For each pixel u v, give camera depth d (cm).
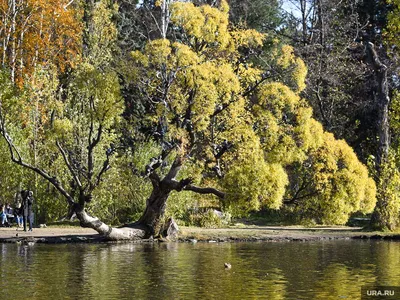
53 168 3891
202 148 3130
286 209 4309
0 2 4750
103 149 3925
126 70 3145
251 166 3017
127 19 5550
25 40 4831
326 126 5066
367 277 2128
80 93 3881
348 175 3158
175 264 2372
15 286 1933
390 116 4388
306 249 2906
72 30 4922
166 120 3141
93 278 2066
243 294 1847
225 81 3011
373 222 3834
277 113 3100
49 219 3956
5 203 4012
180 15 3117
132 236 3194
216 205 4212
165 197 3228
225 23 3166
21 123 3909
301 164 3284
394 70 4944
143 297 1798
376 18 5444
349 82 5291
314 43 5309
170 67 3070
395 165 4009
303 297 1819
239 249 2886
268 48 5431
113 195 3953
